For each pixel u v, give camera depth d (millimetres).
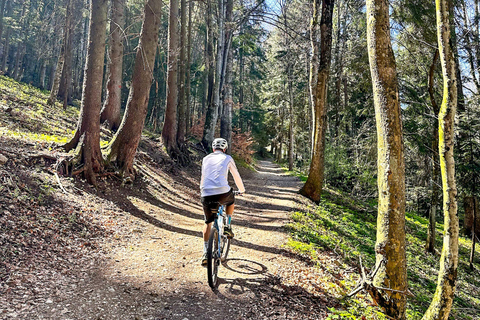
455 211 4953
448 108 5047
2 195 5395
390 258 4535
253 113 42031
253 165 32656
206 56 26312
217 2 22484
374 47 4828
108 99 15844
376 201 17844
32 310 3221
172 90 15906
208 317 3705
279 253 6379
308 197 14461
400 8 11414
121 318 3432
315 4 15062
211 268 4188
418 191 18953
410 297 7297
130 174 9773
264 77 39125
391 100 4672
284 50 25922
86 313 3395
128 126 9727
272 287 4711
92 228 6000
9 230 4645
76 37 33719
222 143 4859
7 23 34188
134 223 7098
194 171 16094
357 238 10633
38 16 31016
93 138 8680
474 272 12805
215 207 4348
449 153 5035
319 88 14078
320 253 7031
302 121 35125
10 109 11438
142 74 9781
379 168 4738
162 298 4031
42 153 7777
